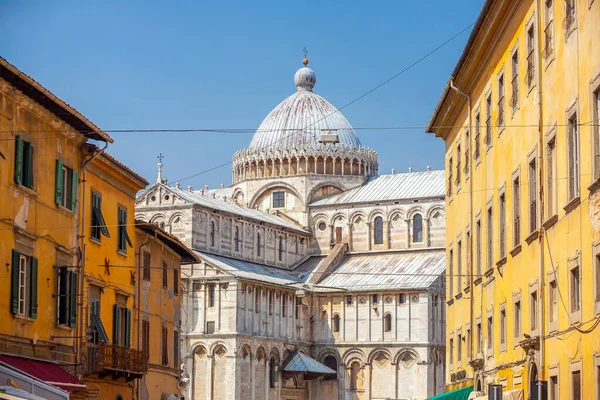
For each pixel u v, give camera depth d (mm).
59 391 45250
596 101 38062
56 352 53469
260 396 151875
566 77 41781
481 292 61125
